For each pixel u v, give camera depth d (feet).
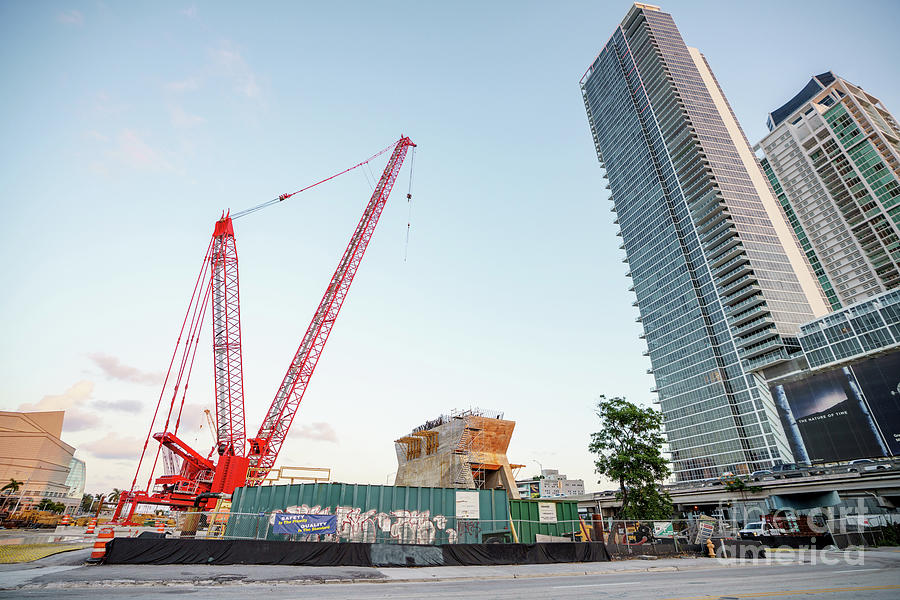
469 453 189.67
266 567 63.52
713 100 580.71
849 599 37.09
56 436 563.89
